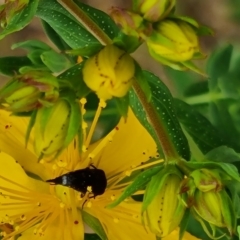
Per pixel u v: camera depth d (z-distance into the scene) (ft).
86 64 0.32
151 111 0.34
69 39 0.37
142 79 0.33
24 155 0.40
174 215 0.34
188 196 0.34
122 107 0.33
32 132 0.40
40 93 0.33
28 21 0.33
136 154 0.40
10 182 0.39
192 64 0.33
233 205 0.34
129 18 0.32
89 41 0.37
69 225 0.39
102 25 0.37
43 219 0.39
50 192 0.40
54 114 0.33
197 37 0.33
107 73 0.32
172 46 0.32
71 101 0.33
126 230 0.39
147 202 0.34
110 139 0.39
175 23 0.33
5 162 0.39
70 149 0.39
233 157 0.39
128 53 0.33
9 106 0.33
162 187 0.34
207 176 0.34
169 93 0.36
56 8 0.37
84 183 0.38
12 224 0.39
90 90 0.33
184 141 0.36
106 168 0.40
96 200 0.39
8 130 0.40
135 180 0.34
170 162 0.34
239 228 0.36
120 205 0.39
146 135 0.40
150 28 0.32
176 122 0.36
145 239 0.39
